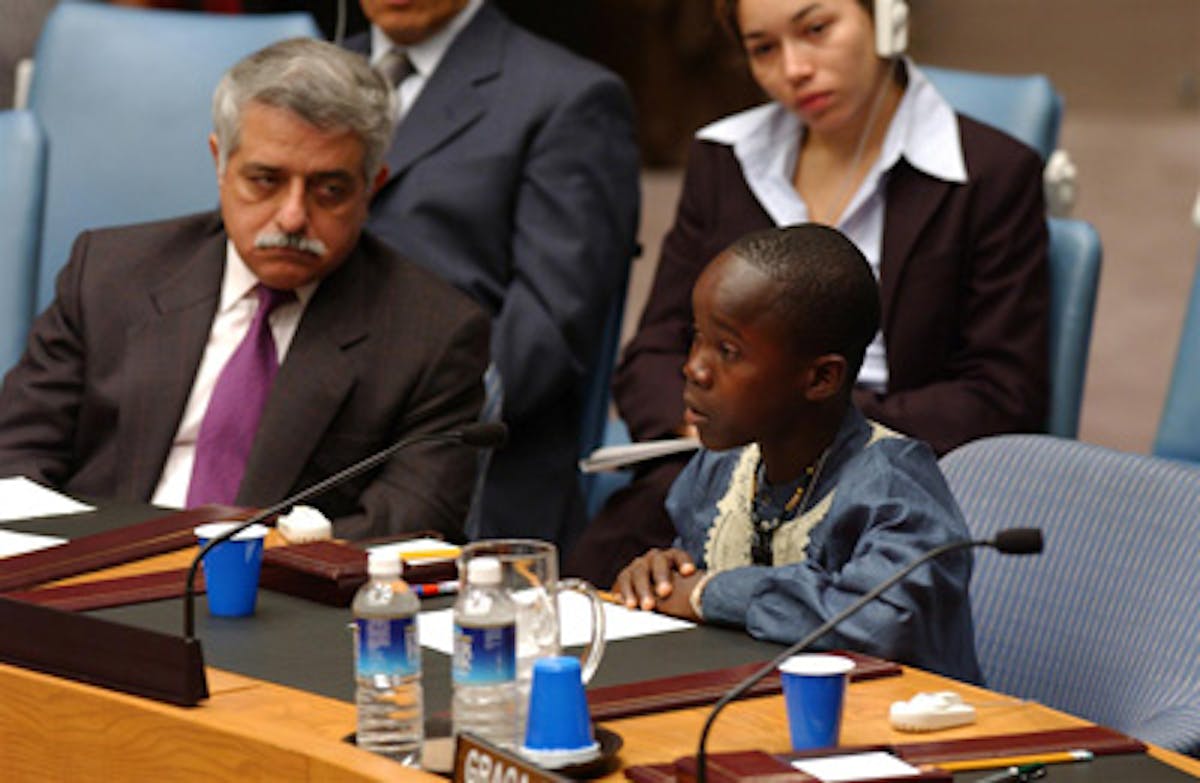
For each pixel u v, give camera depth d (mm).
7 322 13117
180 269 10867
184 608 7086
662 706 6332
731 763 5473
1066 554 8195
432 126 13336
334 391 10289
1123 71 44969
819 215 12773
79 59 14312
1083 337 12375
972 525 8492
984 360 12180
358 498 10414
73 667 6516
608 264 13367
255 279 10680
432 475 10289
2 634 6723
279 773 5762
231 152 10172
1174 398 12023
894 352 12273
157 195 14000
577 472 13516
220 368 10672
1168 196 33969
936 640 7090
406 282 10617
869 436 7648
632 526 11906
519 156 13242
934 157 12398
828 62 12297
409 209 13148
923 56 46281
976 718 6270
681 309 13047
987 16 47906
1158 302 27734
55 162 14141
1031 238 12305
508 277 13320
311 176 10086
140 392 10625
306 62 10062
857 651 7012
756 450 8062
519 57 13555
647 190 35750
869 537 7250
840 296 7359
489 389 11078
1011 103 13750
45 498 9844
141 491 10516
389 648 5824
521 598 5914
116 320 10805
